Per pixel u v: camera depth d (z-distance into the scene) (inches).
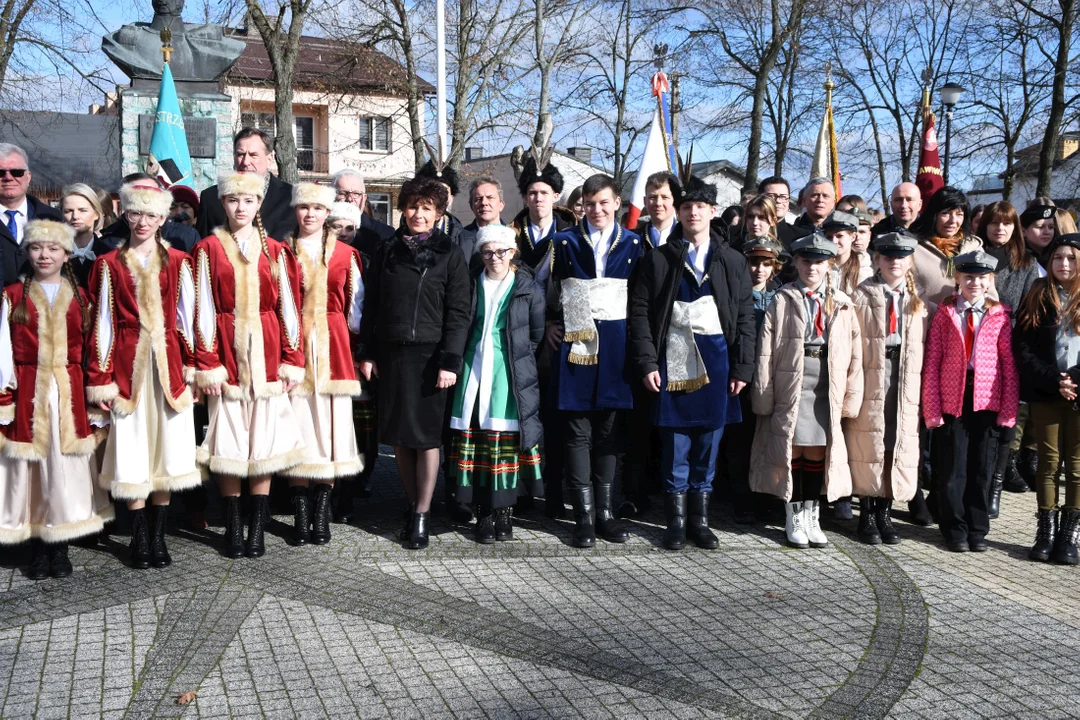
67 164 990.4
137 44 380.8
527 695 135.4
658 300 207.6
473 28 752.3
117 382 180.1
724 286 208.1
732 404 212.8
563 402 205.9
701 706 133.2
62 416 176.2
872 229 281.3
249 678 138.7
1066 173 930.1
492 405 203.3
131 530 187.0
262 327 190.1
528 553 201.8
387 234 242.5
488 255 204.1
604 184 207.8
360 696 133.9
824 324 208.4
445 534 213.8
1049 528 207.0
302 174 1221.7
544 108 755.4
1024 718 132.0
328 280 203.0
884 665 147.8
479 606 169.0
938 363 211.8
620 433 216.7
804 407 208.8
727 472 245.6
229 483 192.9
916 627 163.9
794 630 161.5
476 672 142.4
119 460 179.0
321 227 207.2
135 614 161.8
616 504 245.4
